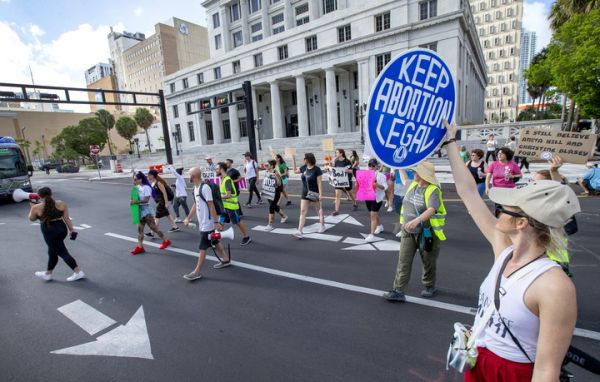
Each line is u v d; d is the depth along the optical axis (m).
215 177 10.75
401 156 2.12
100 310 4.39
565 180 3.96
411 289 4.35
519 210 1.26
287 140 36.59
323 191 13.09
